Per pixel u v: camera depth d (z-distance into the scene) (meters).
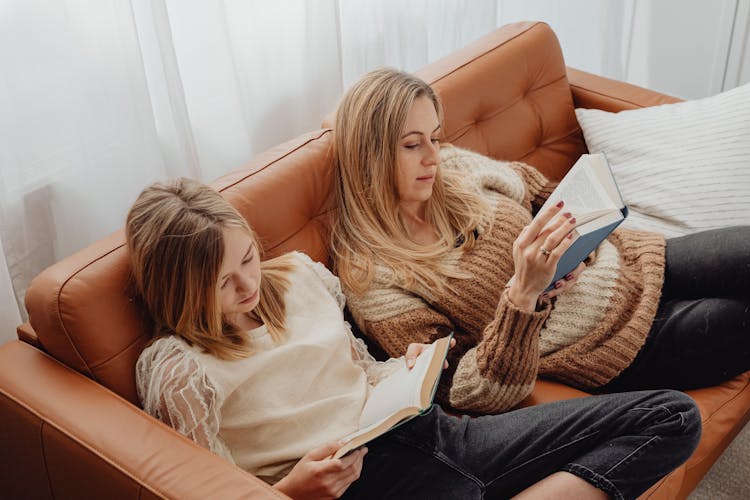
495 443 1.22
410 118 1.38
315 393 1.23
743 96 1.75
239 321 1.22
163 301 1.11
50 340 1.11
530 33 1.82
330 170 1.44
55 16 1.36
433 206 1.48
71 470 1.05
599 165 1.33
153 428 1.04
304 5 1.77
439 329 1.39
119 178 1.52
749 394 1.45
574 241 1.22
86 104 1.44
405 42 2.09
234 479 0.97
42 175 1.44
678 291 1.49
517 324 1.26
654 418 1.19
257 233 1.32
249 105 1.77
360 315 1.39
